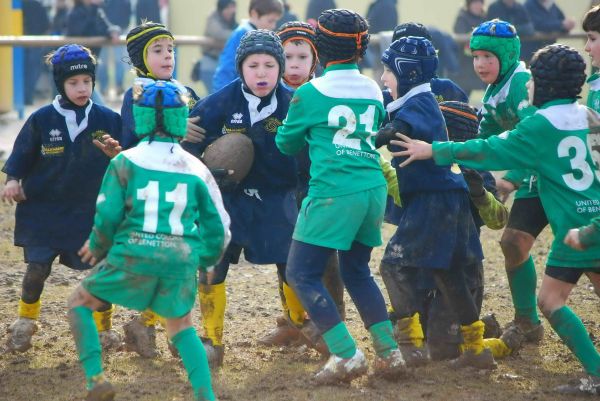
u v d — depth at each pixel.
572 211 20.30
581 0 75.88
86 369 18.86
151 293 18.83
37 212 23.92
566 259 20.42
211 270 19.80
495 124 24.56
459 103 23.56
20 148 23.64
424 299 23.70
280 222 23.28
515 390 21.22
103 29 62.03
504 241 24.09
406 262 21.64
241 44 23.05
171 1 79.88
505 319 27.25
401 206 22.66
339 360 20.70
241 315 27.48
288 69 25.08
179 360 23.03
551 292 20.80
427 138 21.53
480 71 24.09
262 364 22.97
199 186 19.17
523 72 23.75
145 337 23.41
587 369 20.81
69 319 19.08
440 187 21.42
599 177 20.48
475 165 20.55
